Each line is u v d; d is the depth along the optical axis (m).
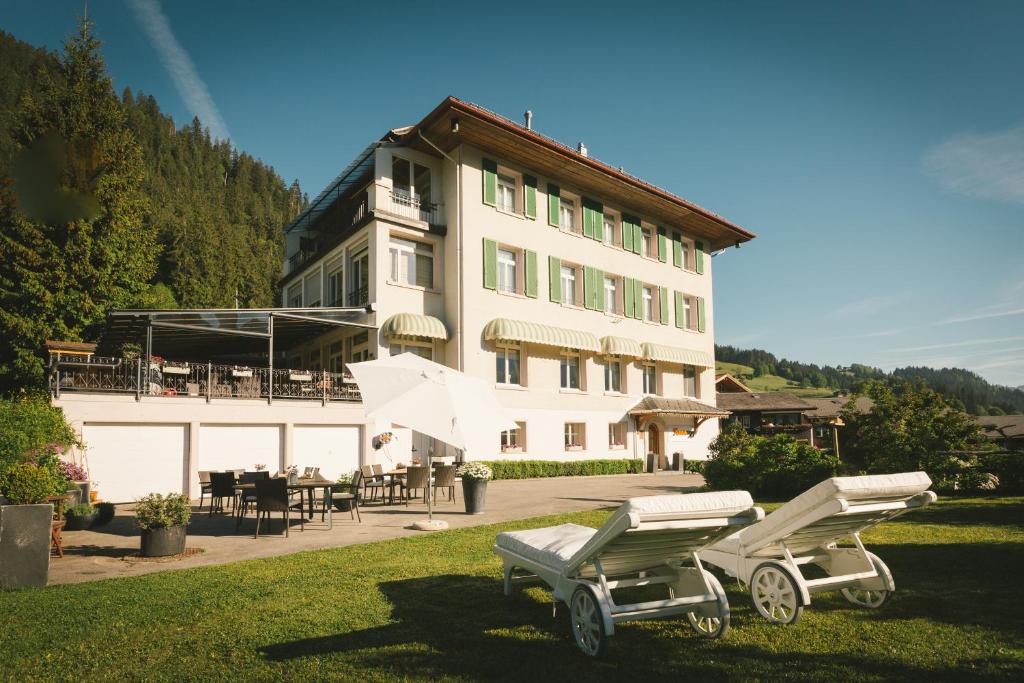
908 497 5.44
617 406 28.08
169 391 16.86
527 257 25.05
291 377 19.22
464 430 10.04
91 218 22.25
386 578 6.90
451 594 6.24
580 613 4.81
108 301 23.06
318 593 6.29
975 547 7.97
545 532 6.20
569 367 26.81
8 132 21.80
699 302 33.41
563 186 27.12
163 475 16.09
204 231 59.75
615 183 27.42
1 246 20.42
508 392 23.94
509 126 22.53
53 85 23.48
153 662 4.50
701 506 4.60
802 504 5.04
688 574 5.15
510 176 25.41
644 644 4.82
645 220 30.91
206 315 17.62
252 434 17.78
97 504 11.39
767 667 4.30
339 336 24.42
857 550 5.68
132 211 24.27
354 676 4.21
